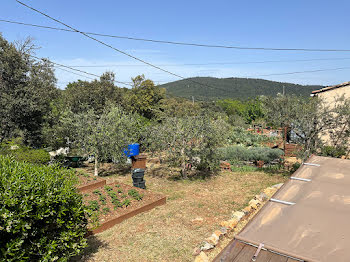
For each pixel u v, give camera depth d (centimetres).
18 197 365
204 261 494
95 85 2480
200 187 1077
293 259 210
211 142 1166
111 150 1202
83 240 471
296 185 378
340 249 216
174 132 1156
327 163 483
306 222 265
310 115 1120
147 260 523
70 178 503
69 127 1287
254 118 4400
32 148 1606
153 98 4134
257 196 879
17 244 345
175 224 695
